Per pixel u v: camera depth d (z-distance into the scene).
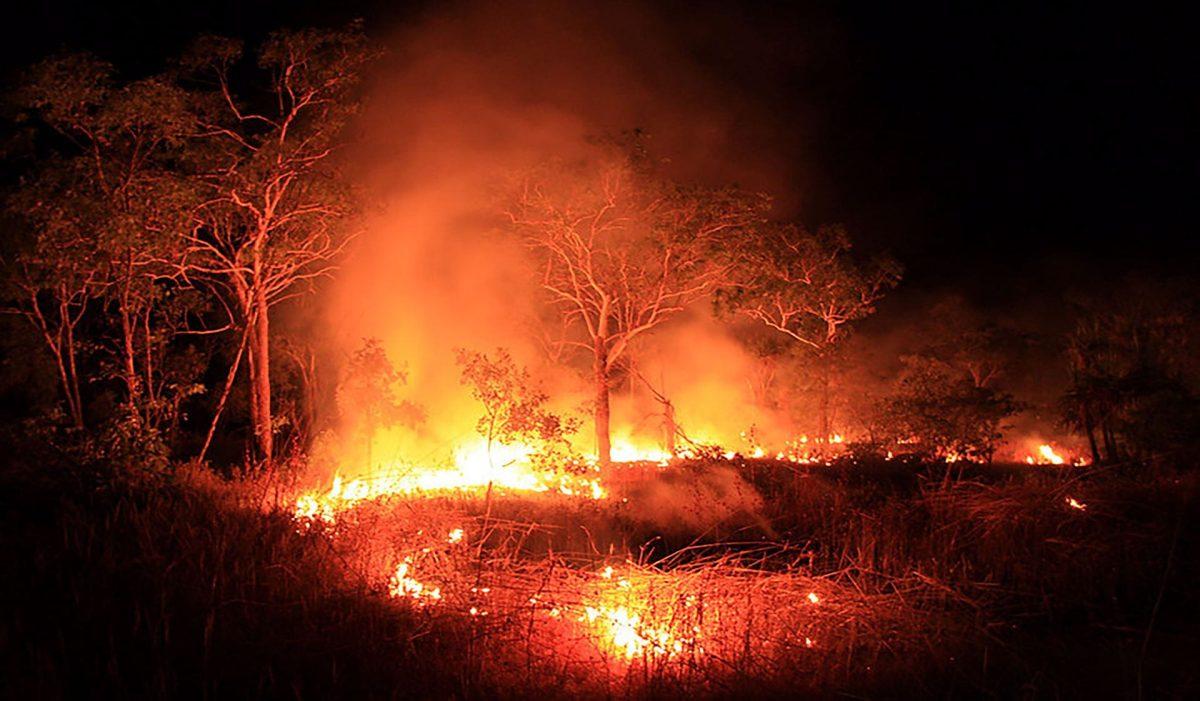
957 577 8.27
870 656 6.53
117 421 13.16
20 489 9.22
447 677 5.80
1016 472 17.30
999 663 6.28
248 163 17.23
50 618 6.03
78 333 19.38
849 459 16.42
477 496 14.20
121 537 7.77
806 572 8.44
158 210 15.38
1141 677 5.93
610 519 12.08
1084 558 8.41
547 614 7.07
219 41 17.28
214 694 5.18
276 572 7.32
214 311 23.91
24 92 14.77
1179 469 12.78
